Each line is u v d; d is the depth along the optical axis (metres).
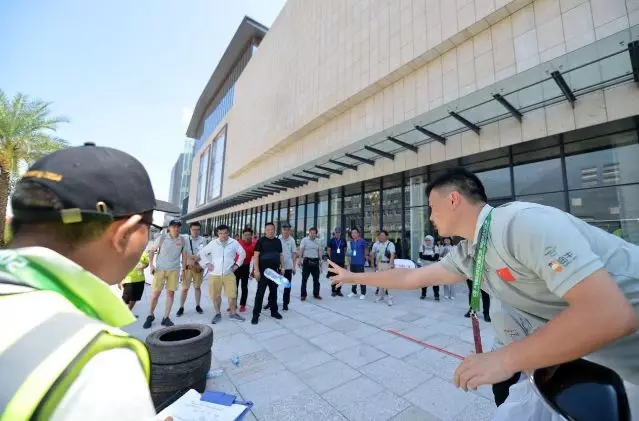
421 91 10.41
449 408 2.53
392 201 11.57
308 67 17.53
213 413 1.64
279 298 7.53
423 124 8.45
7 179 12.90
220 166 38.81
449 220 1.29
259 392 2.81
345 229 13.81
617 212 6.38
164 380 2.52
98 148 0.68
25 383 0.37
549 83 6.48
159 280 4.99
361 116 13.25
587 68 5.94
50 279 0.55
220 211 34.25
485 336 4.37
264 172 23.98
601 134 6.68
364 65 12.72
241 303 6.02
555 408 0.85
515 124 7.68
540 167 7.59
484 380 0.84
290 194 17.69
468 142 8.71
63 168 0.60
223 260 5.30
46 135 14.13
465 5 8.83
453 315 5.62
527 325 1.47
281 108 20.81
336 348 3.92
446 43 9.35
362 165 12.38
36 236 0.60
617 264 1.02
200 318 5.45
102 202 0.60
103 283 0.60
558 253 0.84
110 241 0.64
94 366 0.43
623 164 6.36
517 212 1.01
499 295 1.24
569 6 6.85
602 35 6.29
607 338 0.72
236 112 33.88
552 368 0.97
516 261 1.03
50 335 0.43
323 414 2.47
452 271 1.66
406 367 3.33
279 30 23.16
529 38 7.53
